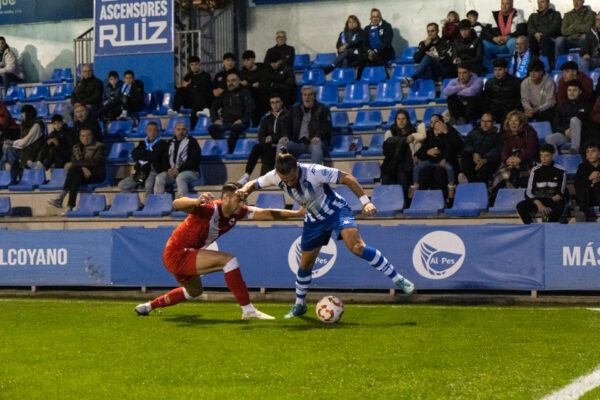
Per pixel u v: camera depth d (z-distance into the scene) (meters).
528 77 18.05
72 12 27.56
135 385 6.30
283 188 9.73
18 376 6.71
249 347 8.00
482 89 18.58
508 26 21.72
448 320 10.24
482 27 21.95
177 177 18.12
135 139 21.50
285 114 18.66
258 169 19.25
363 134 19.95
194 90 21.89
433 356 7.39
